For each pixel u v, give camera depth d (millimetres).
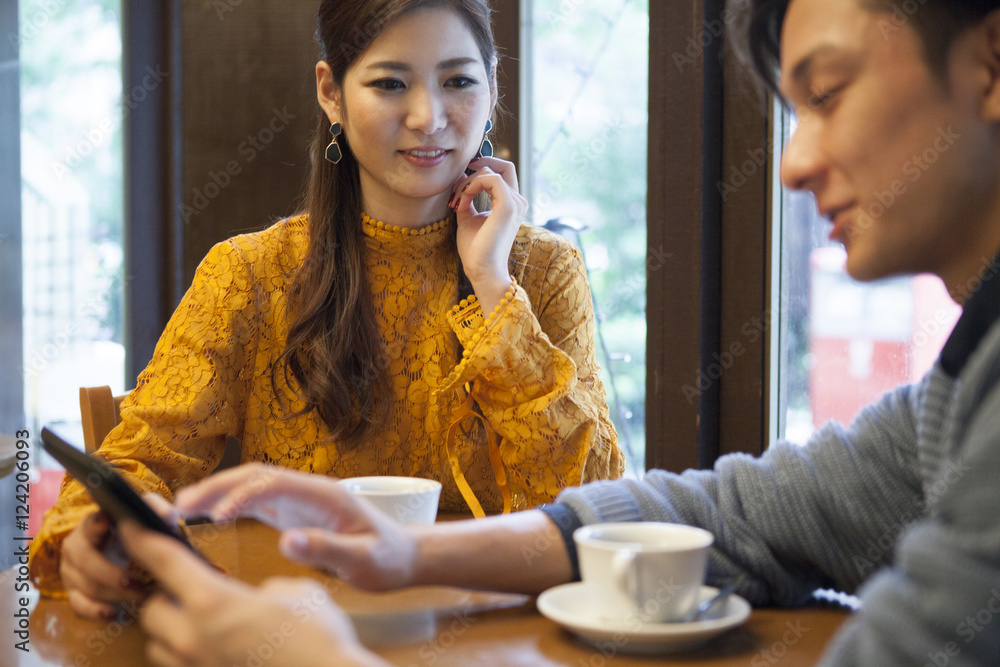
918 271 663
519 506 1436
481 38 1448
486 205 1574
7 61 2486
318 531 704
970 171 619
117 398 1354
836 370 1791
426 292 1489
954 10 603
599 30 2041
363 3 1356
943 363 680
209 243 2336
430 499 961
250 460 1458
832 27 635
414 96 1376
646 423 1911
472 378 1340
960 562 497
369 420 1407
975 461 514
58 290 2496
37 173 2490
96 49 2428
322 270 1432
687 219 1832
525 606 796
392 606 794
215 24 2293
